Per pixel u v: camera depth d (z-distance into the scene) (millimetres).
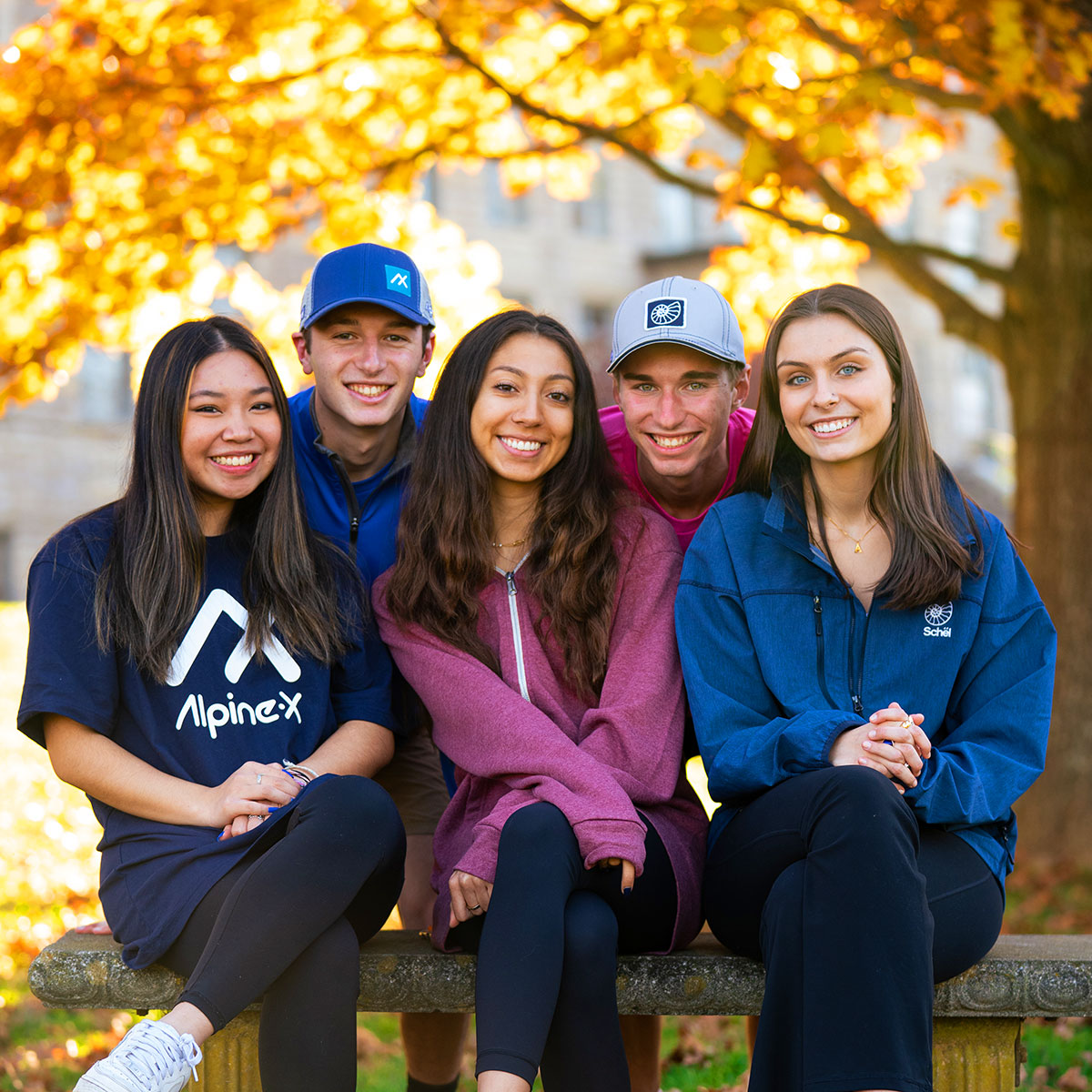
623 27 5297
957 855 2598
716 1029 4324
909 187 7184
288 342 6395
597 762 2686
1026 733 2703
